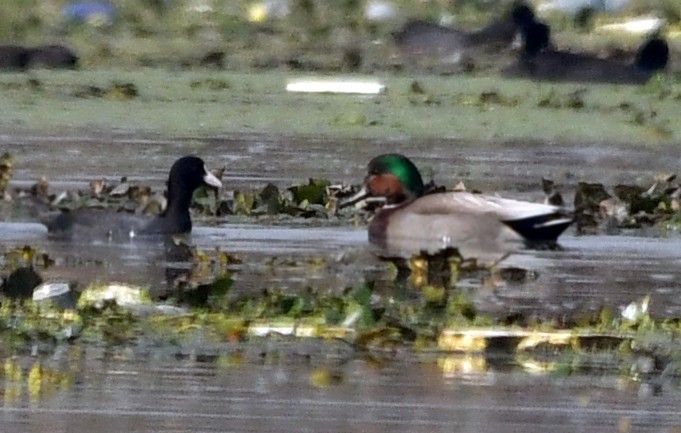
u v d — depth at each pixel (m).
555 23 41.88
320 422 10.77
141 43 38.84
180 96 30.78
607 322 13.16
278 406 11.06
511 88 33.28
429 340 12.68
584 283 14.91
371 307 13.30
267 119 28.03
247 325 12.84
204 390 11.39
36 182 20.34
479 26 41.47
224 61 37.00
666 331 13.07
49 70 34.47
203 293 13.54
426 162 23.55
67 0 41.91
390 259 15.81
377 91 32.25
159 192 19.58
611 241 17.27
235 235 17.19
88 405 10.99
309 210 18.64
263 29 40.91
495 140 26.30
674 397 11.50
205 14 41.91
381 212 16.98
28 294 13.45
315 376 11.77
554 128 27.83
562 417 10.98
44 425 10.56
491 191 20.75
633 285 14.87
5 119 26.94
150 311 13.19
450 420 10.87
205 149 24.28
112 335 12.60
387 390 11.51
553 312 13.58
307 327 12.86
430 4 43.28
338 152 24.31
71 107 28.67
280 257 15.94
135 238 16.75
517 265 15.73
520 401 11.35
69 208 17.94
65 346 12.35
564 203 19.58
